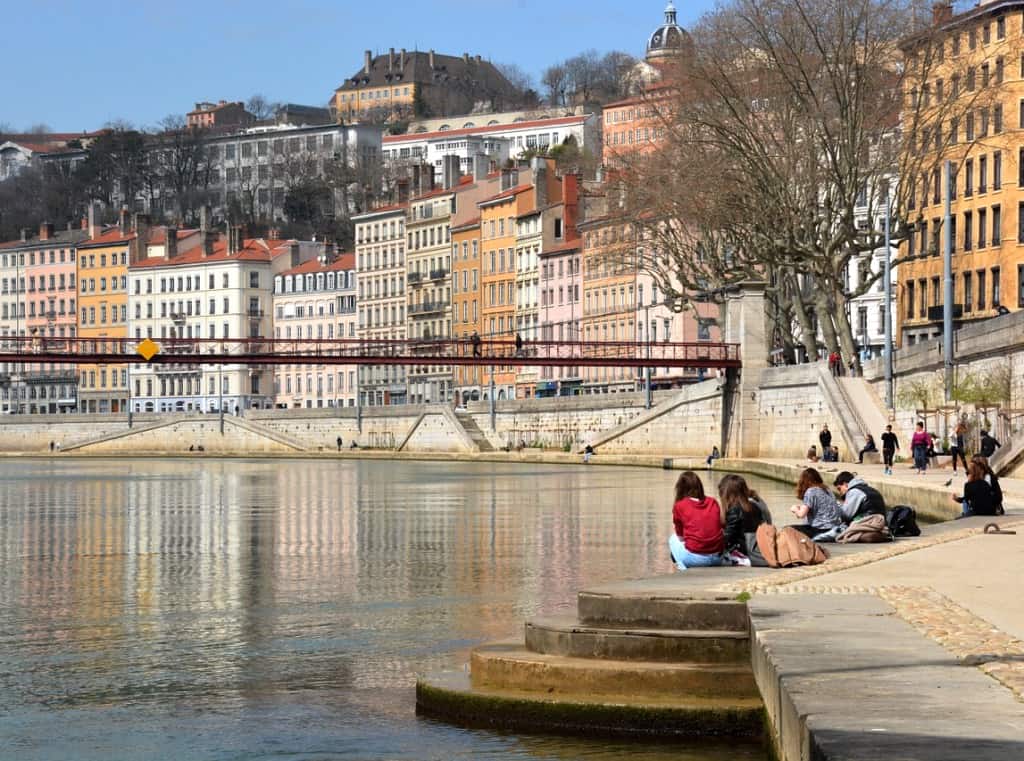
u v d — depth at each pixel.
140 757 21.59
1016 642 18.55
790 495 78.81
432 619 34.41
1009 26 116.31
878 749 12.72
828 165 99.00
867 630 19.77
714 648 22.20
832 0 96.38
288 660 29.16
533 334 197.12
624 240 121.81
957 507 53.16
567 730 21.77
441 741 21.55
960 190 123.56
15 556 51.72
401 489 96.75
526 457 153.50
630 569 44.56
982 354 86.69
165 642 31.66
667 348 169.62
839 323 103.69
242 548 53.97
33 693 26.27
